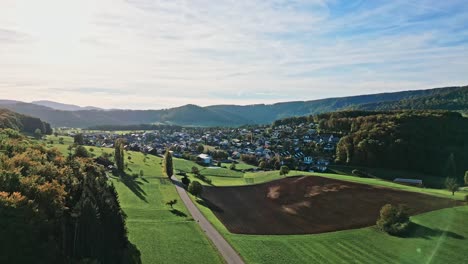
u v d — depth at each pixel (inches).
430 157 3371.1
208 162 6161.4
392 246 2030.0
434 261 1699.1
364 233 2320.4
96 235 1684.3
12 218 1341.0
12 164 1894.7
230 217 2903.5
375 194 3216.0
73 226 1720.0
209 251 2016.5
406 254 1868.8
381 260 1886.1
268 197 3587.6
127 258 1843.0
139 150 7047.2
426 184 3097.9
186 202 3297.2
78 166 2625.5
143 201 3201.3
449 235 1914.4
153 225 2466.8
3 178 1584.6
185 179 4175.7
